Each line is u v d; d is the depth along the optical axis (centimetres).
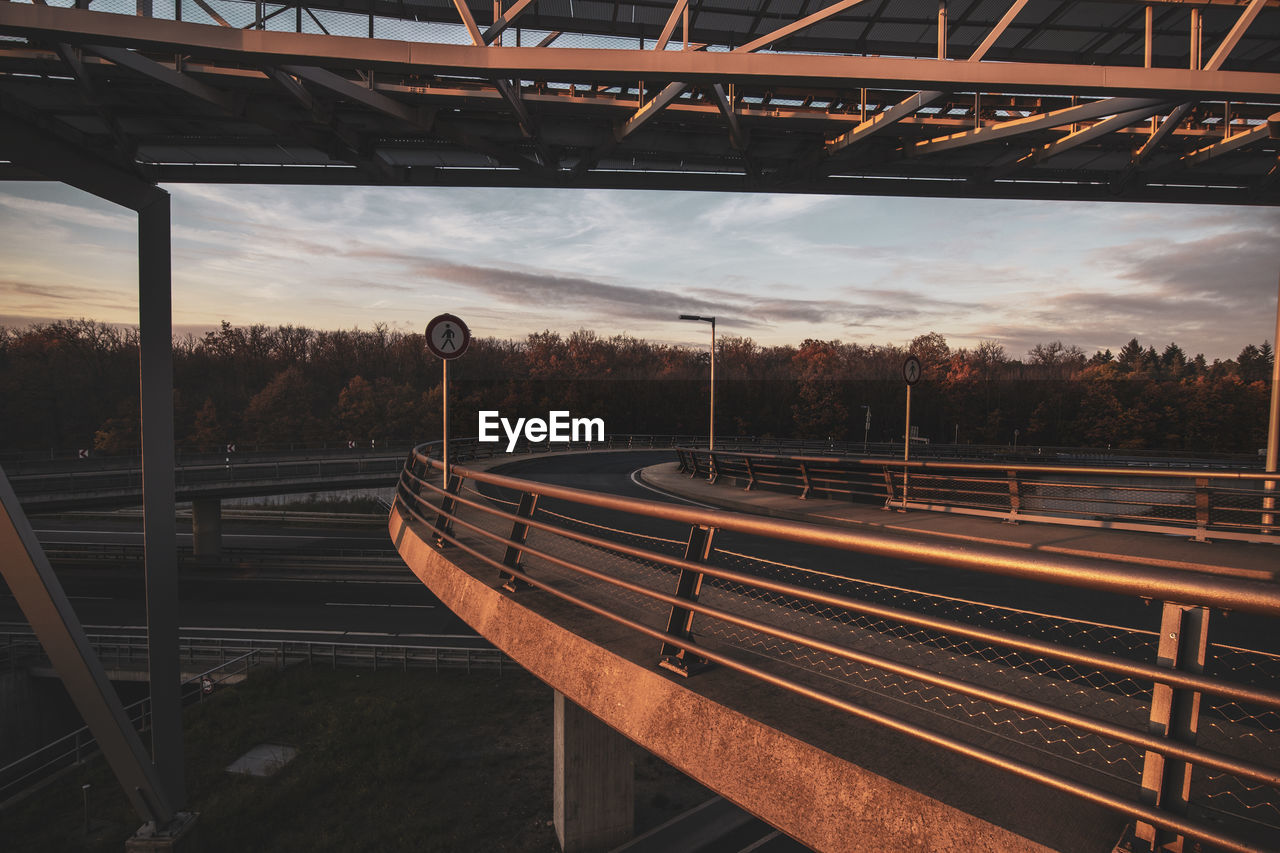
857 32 1354
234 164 1650
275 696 1809
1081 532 916
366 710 1705
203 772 1504
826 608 536
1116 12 1230
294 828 1315
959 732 250
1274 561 686
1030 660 438
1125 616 611
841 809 231
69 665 1120
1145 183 1767
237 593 2639
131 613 2434
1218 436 7469
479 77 1032
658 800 1275
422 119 1348
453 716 1689
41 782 1581
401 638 2167
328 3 1146
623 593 475
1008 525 1003
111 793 1533
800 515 1239
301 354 9606
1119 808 159
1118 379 8006
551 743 1549
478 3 1200
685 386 7938
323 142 1500
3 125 1182
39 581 1078
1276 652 500
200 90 1186
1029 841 183
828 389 7631
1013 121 1299
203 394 8100
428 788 1393
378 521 4488
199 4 1055
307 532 4131
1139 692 366
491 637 492
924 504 1201
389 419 7819
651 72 1007
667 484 2017
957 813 199
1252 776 137
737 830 1149
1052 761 225
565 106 1320
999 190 1811
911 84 1027
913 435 5638
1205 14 1166
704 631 383
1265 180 1741
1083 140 1413
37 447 5728
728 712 279
